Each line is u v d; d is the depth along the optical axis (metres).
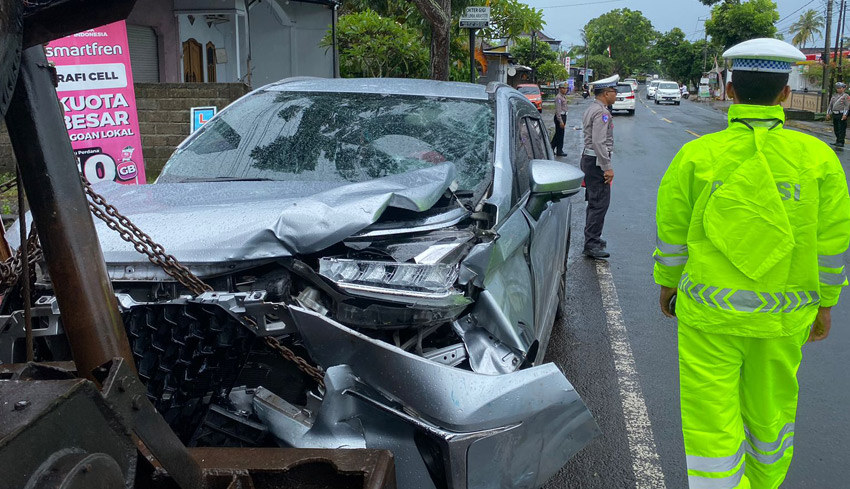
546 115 35.97
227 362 2.40
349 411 2.36
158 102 10.34
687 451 2.75
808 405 4.31
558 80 55.81
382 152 3.71
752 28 67.50
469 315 2.72
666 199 2.79
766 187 2.52
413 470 2.33
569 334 5.46
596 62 112.31
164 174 3.78
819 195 2.56
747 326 2.58
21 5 1.51
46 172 1.72
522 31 14.97
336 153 3.74
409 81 4.34
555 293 4.59
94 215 2.45
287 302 2.58
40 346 2.65
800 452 3.76
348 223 2.57
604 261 7.74
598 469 3.57
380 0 13.03
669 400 4.35
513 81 41.97
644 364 4.91
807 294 2.62
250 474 2.07
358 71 12.31
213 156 3.86
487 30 14.94
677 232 2.80
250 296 2.33
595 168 7.58
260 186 3.27
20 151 1.72
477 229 2.88
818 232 2.61
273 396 2.50
